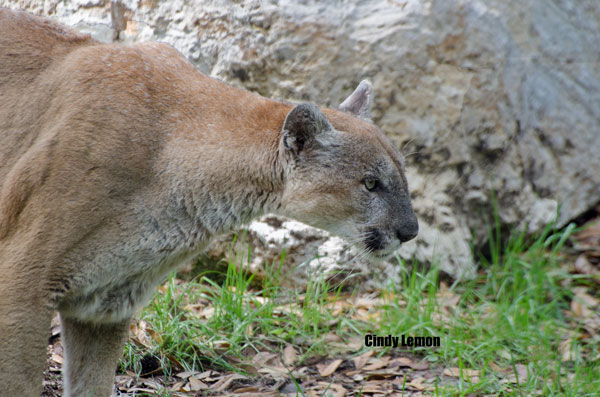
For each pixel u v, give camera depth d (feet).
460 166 41.37
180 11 39.83
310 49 38.32
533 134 43.83
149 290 25.73
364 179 26.25
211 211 25.39
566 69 44.42
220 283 40.04
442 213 41.06
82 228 23.13
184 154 24.72
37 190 23.15
